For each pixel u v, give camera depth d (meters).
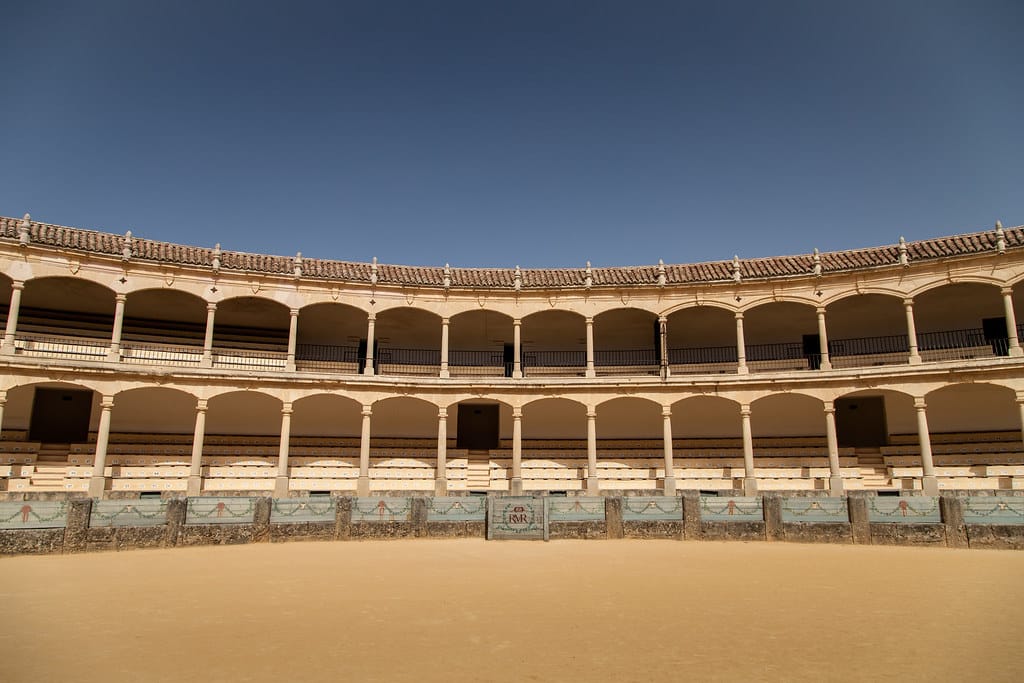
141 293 40.66
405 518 26.67
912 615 13.29
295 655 10.42
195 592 15.62
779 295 41.12
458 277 44.47
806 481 40.53
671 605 14.21
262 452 41.59
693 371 45.62
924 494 36.16
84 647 10.87
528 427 46.22
